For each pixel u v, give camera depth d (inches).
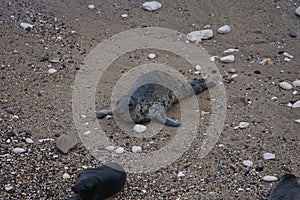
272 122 985.5
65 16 1349.7
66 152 908.6
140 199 812.0
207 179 853.8
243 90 1080.8
